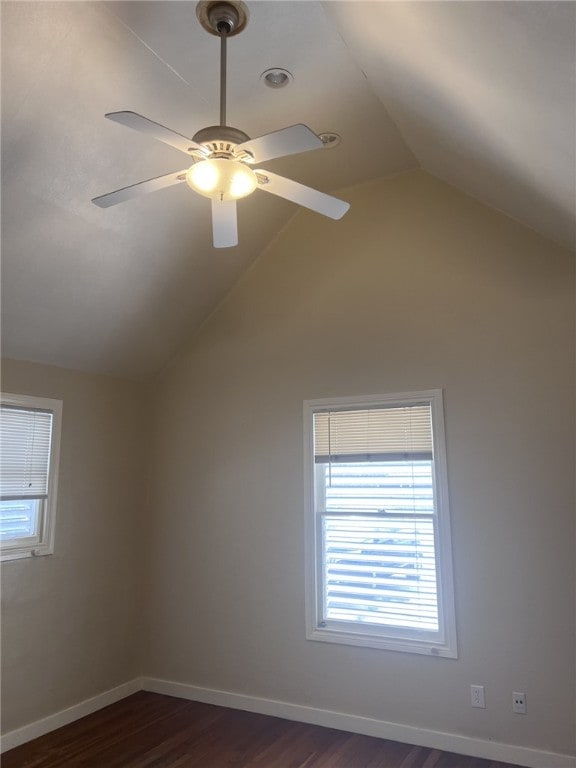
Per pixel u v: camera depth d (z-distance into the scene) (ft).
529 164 8.14
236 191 6.86
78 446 12.98
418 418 11.68
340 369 12.62
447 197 12.05
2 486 11.29
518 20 4.99
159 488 14.57
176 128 9.82
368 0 6.47
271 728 11.55
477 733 10.24
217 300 14.28
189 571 13.76
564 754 9.61
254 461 13.33
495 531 10.61
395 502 11.76
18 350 11.60
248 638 12.74
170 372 14.75
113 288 11.87
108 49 7.95
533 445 10.53
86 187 9.66
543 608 10.08
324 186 13.05
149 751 10.66
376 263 12.59
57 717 11.79
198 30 7.77
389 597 11.55
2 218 9.27
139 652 14.07
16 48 7.43
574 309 10.55
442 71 7.06
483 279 11.42
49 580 12.01
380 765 9.98
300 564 12.39
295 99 9.59
